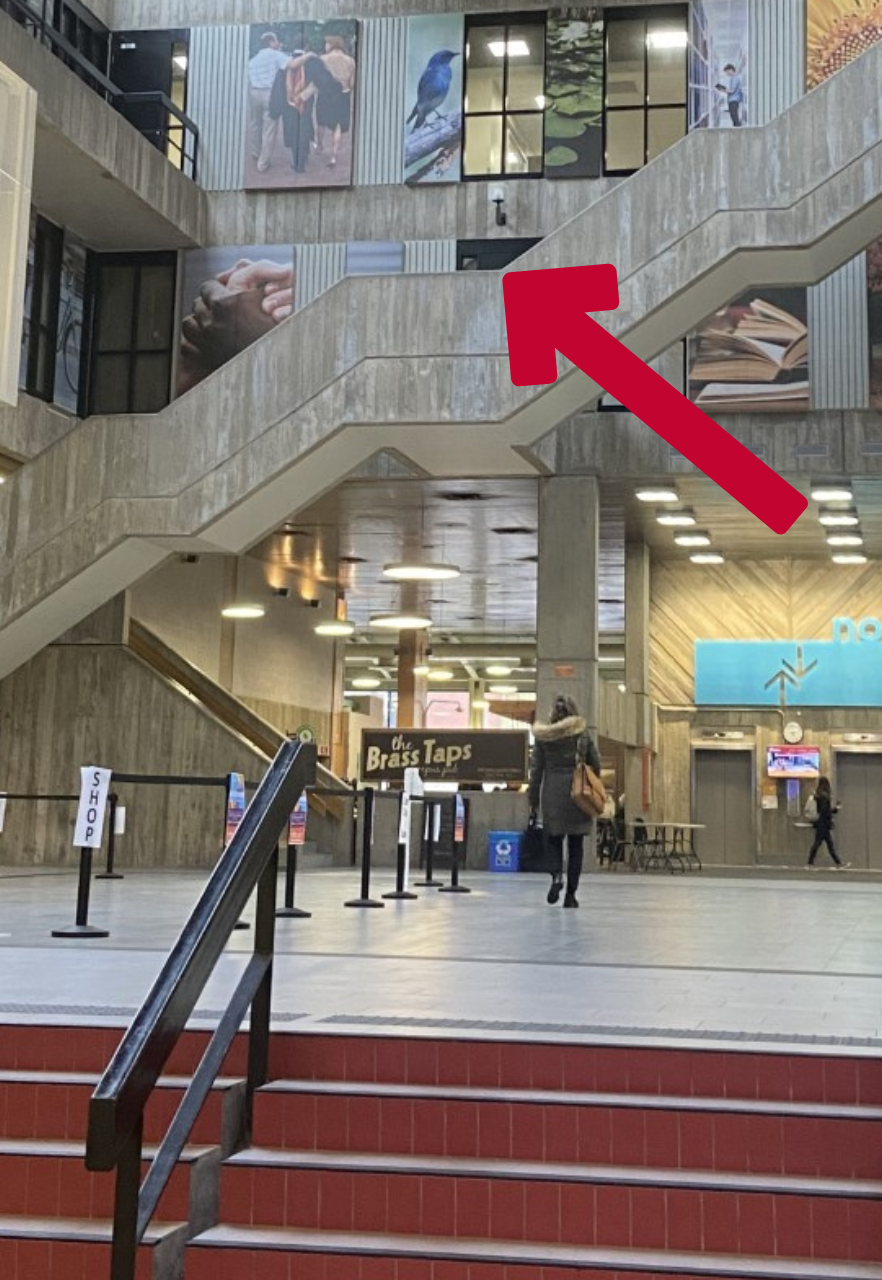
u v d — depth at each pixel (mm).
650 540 22516
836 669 23578
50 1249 3664
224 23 19969
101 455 15539
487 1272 3570
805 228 13594
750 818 23766
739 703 23812
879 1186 3729
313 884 13977
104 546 15398
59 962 6527
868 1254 3586
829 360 17734
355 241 19422
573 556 18188
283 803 4402
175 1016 3309
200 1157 3867
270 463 14859
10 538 15648
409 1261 3607
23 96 11094
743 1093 4180
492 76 19562
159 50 20047
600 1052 4281
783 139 13750
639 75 19203
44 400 18625
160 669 19781
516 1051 4328
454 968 6477
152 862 18312
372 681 42625
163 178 18406
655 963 6832
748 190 13789
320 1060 4406
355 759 30078
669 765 24016
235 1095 4133
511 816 18469
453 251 19297
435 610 30047
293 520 21438
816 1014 5070
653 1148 3969
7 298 10883
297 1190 3906
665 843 22078
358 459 15688
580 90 19266
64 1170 3922
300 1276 3654
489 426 14461
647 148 19062
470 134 19531
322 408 14719
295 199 19609
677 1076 4230
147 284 19734
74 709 18719
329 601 28156
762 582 23984
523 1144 4039
